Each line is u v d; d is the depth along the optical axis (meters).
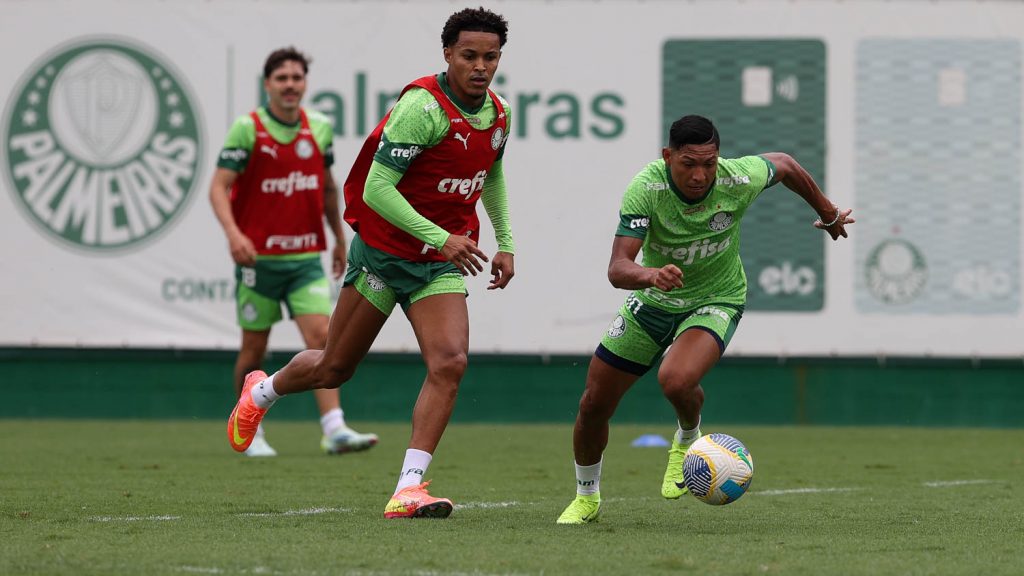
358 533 19.08
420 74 47.47
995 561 16.78
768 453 38.19
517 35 47.22
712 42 47.16
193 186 47.47
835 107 47.03
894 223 47.16
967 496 26.50
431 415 21.12
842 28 47.03
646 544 18.22
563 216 47.38
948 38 46.88
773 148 47.12
